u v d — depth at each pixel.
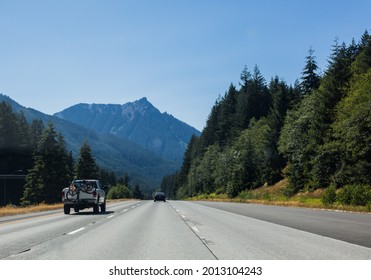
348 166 56.03
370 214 29.92
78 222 22.52
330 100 66.69
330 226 19.69
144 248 12.48
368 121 51.16
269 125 98.25
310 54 97.38
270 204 57.22
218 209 38.91
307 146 67.69
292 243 13.51
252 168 103.44
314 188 65.88
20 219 25.23
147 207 44.75
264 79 163.88
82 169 112.56
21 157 125.81
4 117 125.50
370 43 81.88
